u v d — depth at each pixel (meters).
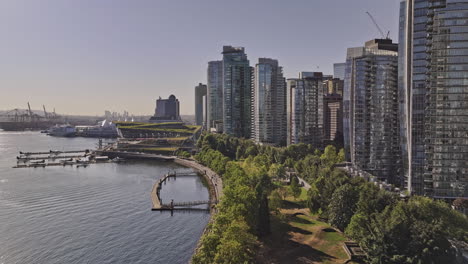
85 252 141.62
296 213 167.00
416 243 102.75
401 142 194.12
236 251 98.75
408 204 125.19
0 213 189.00
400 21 192.00
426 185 176.75
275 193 164.38
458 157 170.75
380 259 106.38
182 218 184.75
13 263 132.25
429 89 176.38
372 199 133.75
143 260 135.00
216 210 190.62
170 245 148.62
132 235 159.88
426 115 177.50
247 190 145.50
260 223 138.00
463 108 169.38
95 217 184.50
